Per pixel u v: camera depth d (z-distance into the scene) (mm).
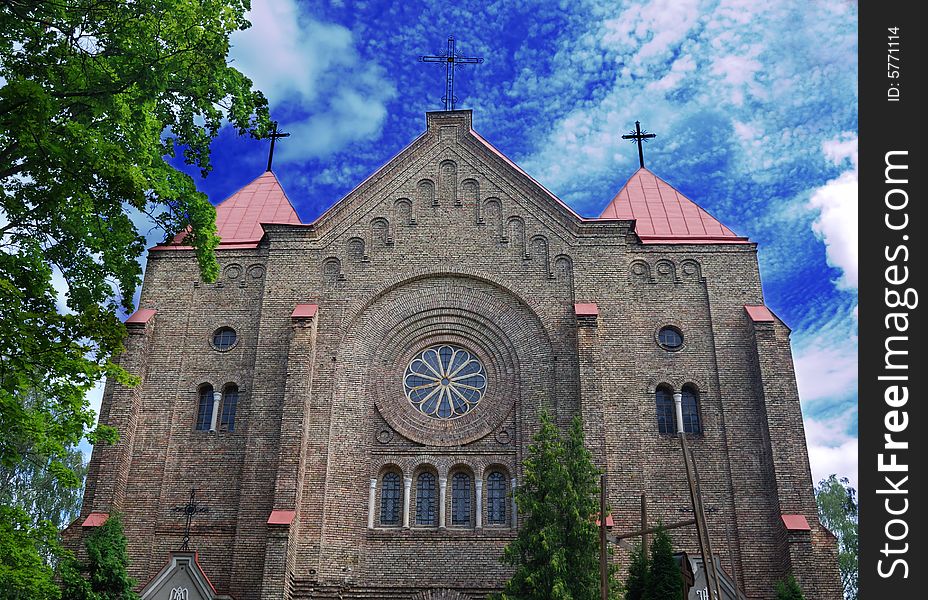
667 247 37656
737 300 36625
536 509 27359
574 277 36625
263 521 32719
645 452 33906
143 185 22406
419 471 33812
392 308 36562
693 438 34188
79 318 22562
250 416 34625
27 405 36625
